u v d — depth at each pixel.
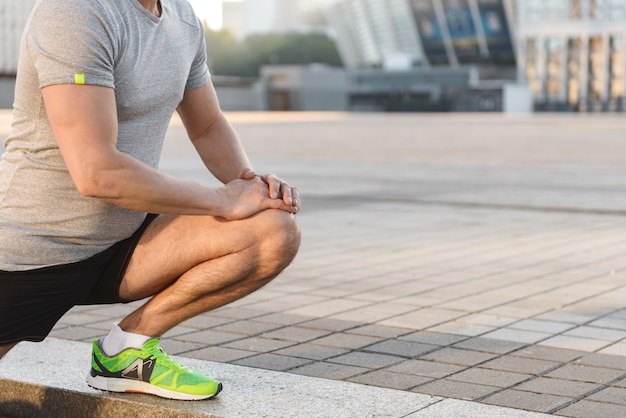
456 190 12.12
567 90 131.75
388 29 141.75
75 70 2.60
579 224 8.76
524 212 9.75
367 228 8.52
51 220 2.76
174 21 2.90
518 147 23.69
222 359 3.83
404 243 7.53
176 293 2.98
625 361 3.84
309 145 23.97
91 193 2.65
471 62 136.88
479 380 3.53
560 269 6.25
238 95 79.88
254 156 19.27
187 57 2.95
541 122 50.81
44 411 3.30
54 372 3.48
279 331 4.37
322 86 86.38
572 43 131.12
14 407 3.38
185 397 3.08
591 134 32.59
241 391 3.26
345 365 3.74
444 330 4.40
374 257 6.78
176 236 2.90
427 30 136.12
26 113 2.71
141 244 2.92
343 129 36.00
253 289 2.98
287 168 15.95
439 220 9.12
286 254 2.89
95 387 3.16
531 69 132.62
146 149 2.88
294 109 84.06
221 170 3.21
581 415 3.09
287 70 83.81
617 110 108.75
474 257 6.77
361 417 2.99
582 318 4.69
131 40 2.73
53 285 2.82
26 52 2.64
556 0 130.88
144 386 3.11
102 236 2.84
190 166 15.83
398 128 37.91
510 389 3.41
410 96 99.75
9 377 3.40
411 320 4.62
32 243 2.75
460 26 133.62
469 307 4.96
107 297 3.01
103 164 2.63
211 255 2.88
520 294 5.35
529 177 14.16
